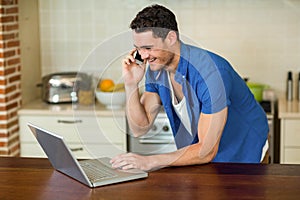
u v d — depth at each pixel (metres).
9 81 3.99
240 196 1.92
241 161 2.70
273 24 4.42
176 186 2.02
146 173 2.10
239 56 4.49
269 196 1.92
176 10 4.48
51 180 2.09
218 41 4.48
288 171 2.18
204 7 4.45
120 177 2.06
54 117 4.09
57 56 4.67
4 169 2.23
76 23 4.60
